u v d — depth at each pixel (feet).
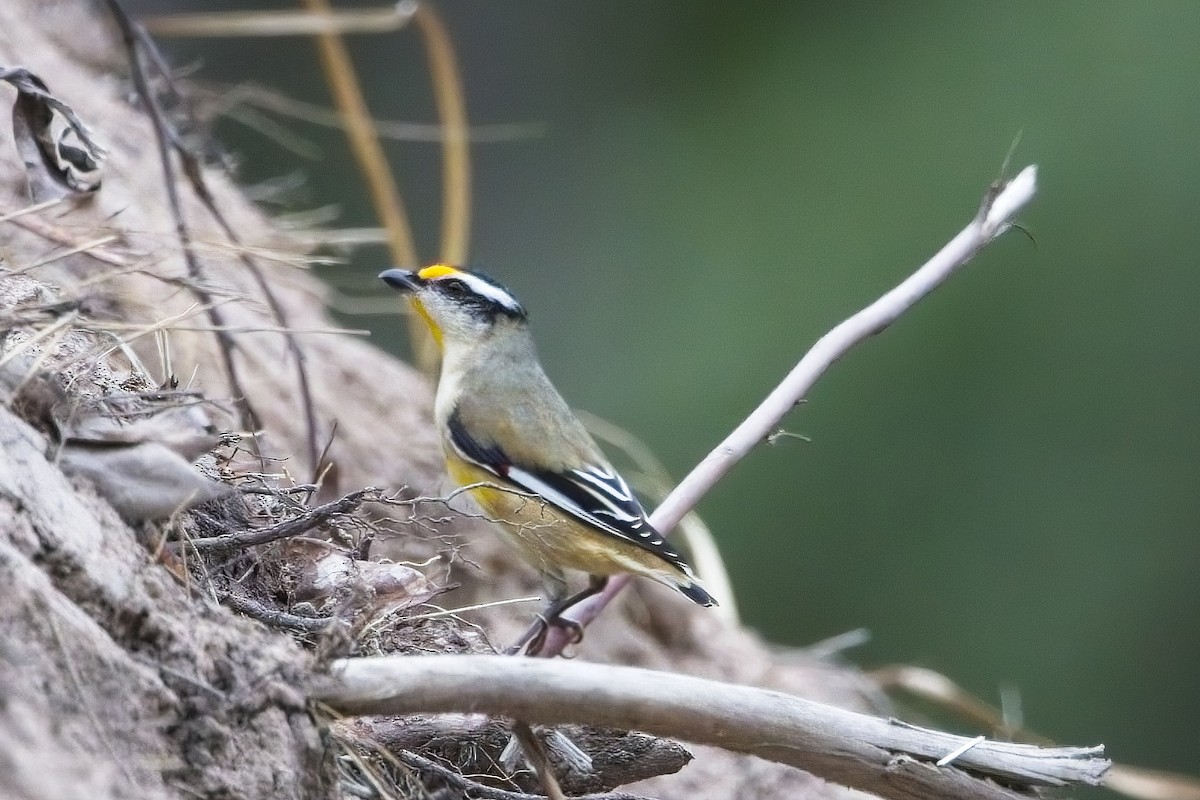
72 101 34.09
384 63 71.72
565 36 74.43
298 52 66.74
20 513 14.87
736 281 67.62
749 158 70.49
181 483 16.80
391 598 20.04
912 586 60.23
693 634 36.68
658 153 72.49
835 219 67.87
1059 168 65.16
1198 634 59.31
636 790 30.07
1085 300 63.41
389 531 23.15
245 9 65.62
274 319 33.71
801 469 61.67
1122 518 59.93
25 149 22.36
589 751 19.69
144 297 27.35
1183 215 63.67
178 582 16.30
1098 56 66.03
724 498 61.46
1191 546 59.52
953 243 26.35
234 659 15.69
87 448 16.46
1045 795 19.17
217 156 36.65
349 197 64.90
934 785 18.28
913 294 25.71
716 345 66.18
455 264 35.58
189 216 33.65
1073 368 62.95
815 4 72.38
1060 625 59.21
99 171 22.86
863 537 61.31
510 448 28.14
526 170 72.90
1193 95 64.95
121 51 37.27
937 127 67.72
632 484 38.01
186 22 37.01
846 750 18.11
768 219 68.59
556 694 16.70
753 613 59.67
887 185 67.41
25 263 24.13
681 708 17.28
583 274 70.03
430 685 16.30
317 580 20.04
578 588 28.84
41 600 14.14
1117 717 57.88
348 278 42.68
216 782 14.76
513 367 29.53
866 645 59.26
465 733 18.54
